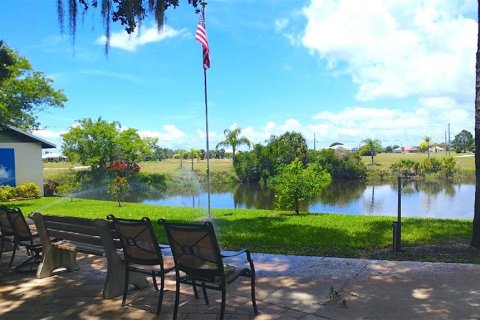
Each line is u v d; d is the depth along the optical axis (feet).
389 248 22.40
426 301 13.55
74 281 16.85
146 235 13.08
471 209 60.90
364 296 14.19
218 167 158.61
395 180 125.59
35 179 72.33
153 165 165.99
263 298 14.25
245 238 26.07
